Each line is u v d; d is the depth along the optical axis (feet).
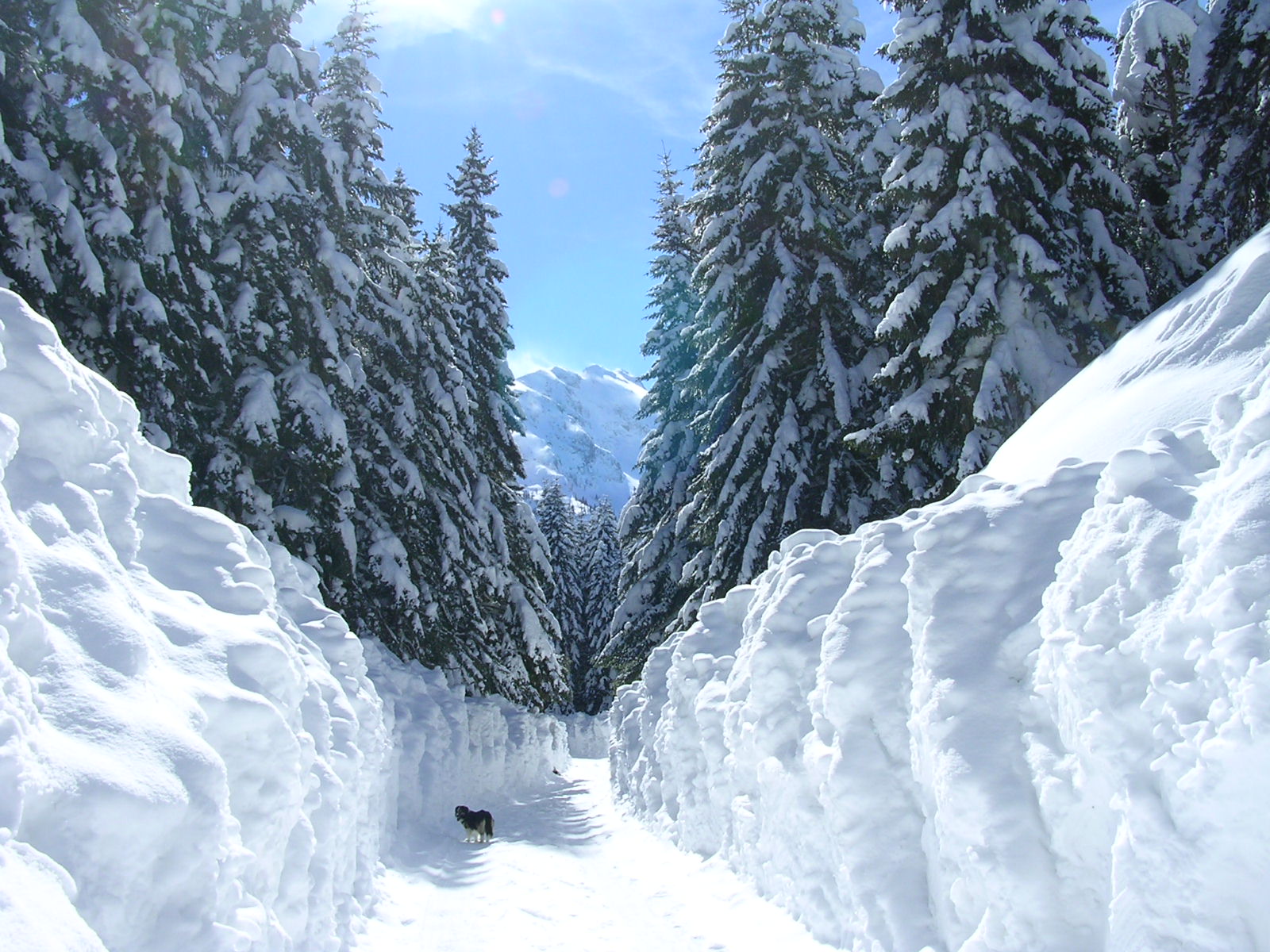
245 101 47.83
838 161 56.44
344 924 21.08
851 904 17.95
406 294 61.62
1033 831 13.56
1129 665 12.66
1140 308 42.29
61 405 16.40
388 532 53.88
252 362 46.37
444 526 61.77
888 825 17.85
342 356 53.11
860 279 56.39
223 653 16.51
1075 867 12.87
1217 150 47.14
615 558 188.65
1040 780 13.80
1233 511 12.41
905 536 22.80
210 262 43.96
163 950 10.91
